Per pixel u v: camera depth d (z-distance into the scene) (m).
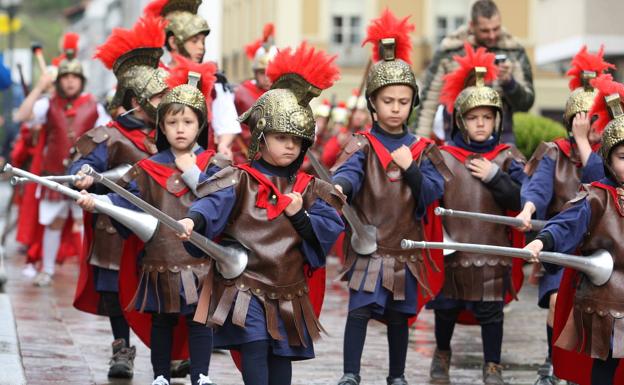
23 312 19.42
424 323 20.52
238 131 17.86
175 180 13.09
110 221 14.84
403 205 14.12
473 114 15.44
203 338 13.01
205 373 12.95
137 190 13.13
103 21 115.12
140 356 16.22
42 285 23.48
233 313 11.52
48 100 23.64
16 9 68.44
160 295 13.12
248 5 70.12
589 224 12.12
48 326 18.05
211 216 11.47
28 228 24.67
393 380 14.25
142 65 14.98
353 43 63.66
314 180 12.03
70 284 23.78
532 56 62.53
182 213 13.02
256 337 11.54
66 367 14.82
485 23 19.77
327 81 11.98
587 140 14.72
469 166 15.38
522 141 24.91
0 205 51.94
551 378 15.05
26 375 14.18
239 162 20.81
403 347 14.23
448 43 20.12
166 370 13.47
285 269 11.70
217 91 17.64
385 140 14.37
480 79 15.77
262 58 20.14
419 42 64.88
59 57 24.23
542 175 14.85
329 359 16.55
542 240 11.88
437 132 19.77
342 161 14.21
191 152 13.26
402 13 64.56
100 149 15.06
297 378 15.15
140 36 14.91
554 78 62.53
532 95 19.28
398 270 14.02
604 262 11.99
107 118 23.62
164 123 13.09
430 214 14.86
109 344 16.77
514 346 18.20
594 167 14.55
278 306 11.70
